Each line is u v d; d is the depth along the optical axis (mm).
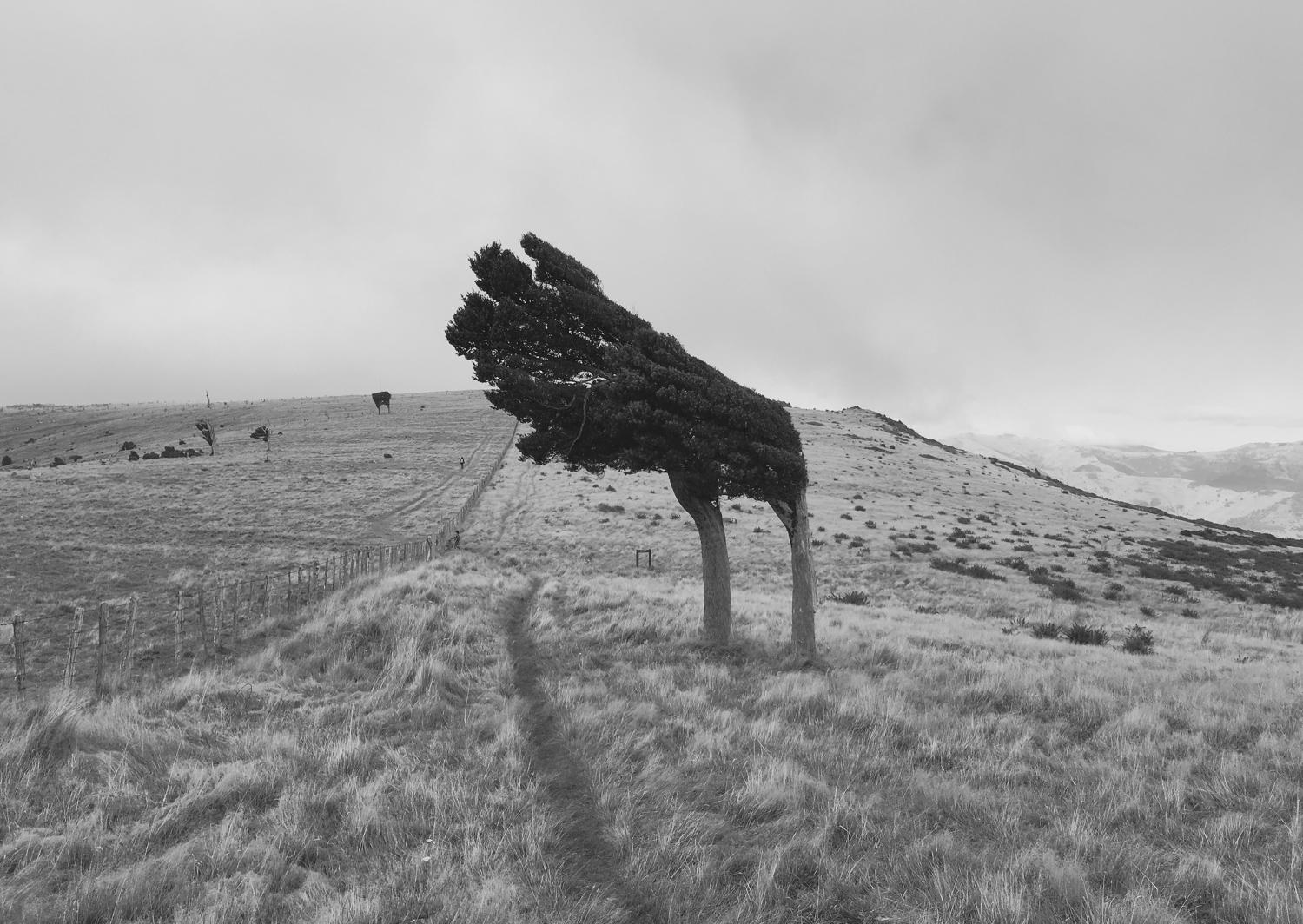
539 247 15648
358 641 13836
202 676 11125
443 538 40719
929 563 38094
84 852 5848
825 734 9297
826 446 95062
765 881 5391
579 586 24328
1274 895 4938
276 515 45688
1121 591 33312
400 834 6316
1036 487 85438
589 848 6238
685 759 8133
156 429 131000
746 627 17906
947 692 11641
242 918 5012
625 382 14305
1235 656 19125
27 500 44875
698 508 15734
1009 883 5211
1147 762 8195
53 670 13953
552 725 9734
